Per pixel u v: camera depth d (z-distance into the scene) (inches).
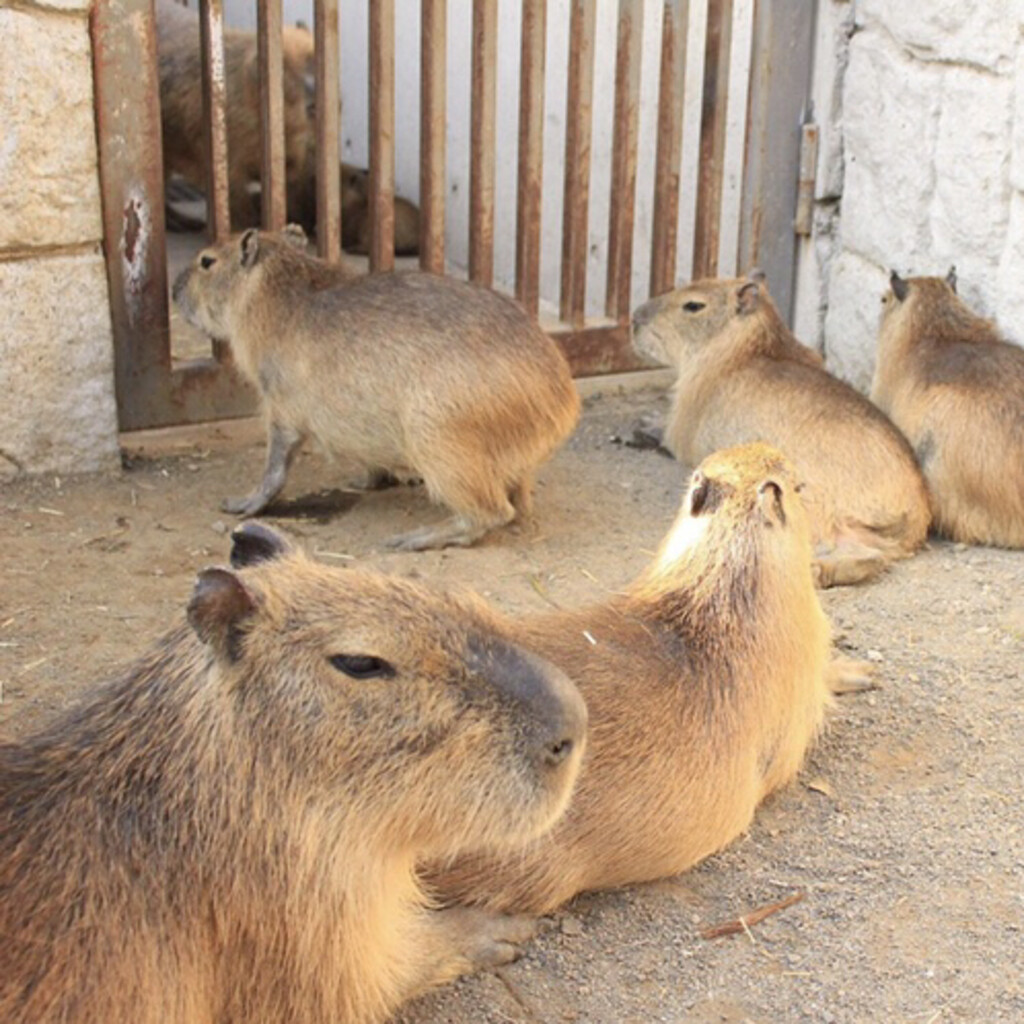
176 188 138.2
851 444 68.6
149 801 32.1
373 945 34.3
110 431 75.6
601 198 106.3
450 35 115.7
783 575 44.6
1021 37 71.3
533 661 33.2
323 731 31.9
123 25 71.2
